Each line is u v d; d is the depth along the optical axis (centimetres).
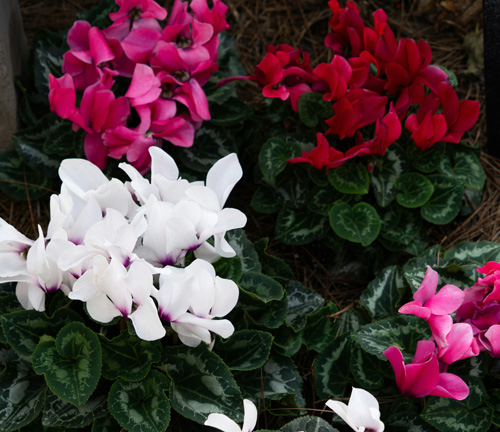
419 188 120
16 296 105
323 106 121
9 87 122
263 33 141
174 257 97
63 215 95
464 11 139
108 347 101
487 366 108
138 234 96
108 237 94
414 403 109
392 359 102
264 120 130
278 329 110
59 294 103
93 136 118
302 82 123
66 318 102
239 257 111
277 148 121
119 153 117
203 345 102
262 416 108
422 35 141
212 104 125
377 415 94
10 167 125
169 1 138
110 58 116
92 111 115
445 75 121
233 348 106
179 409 99
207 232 96
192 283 93
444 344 101
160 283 95
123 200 99
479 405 107
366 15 142
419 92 120
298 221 122
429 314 101
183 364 102
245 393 107
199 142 124
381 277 116
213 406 101
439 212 120
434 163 122
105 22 126
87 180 99
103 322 95
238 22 142
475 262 114
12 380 102
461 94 136
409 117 118
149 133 118
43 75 125
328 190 122
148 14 118
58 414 100
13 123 125
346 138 122
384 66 121
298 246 125
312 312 113
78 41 119
